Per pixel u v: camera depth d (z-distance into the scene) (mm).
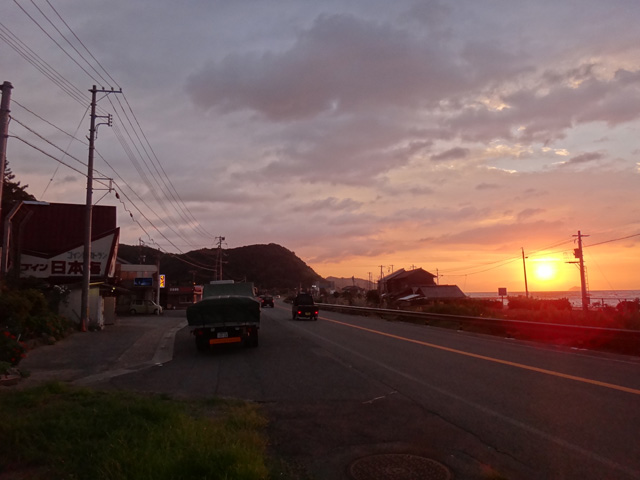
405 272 91938
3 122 16266
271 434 6258
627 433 6074
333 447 5715
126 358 14117
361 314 40062
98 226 33344
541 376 10055
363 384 9562
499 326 19969
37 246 31797
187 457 4500
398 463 5133
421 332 21250
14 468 4680
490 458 5270
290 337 19766
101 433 5582
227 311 16234
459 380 9758
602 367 11133
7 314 15984
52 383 8438
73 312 23062
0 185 16031
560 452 5430
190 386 9797
